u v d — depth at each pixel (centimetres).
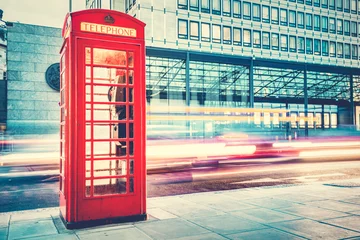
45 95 2466
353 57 4991
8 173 1317
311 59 4638
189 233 489
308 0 4659
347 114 4606
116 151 606
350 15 5000
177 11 3766
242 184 1022
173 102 3538
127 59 558
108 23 543
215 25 3994
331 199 742
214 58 3216
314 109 4534
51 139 2459
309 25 4662
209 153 1600
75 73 519
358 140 3684
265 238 464
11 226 535
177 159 1504
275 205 684
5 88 2422
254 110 3900
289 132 3712
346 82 4441
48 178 1188
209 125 3609
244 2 4203
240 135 1831
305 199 744
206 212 626
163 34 3669
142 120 571
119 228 518
